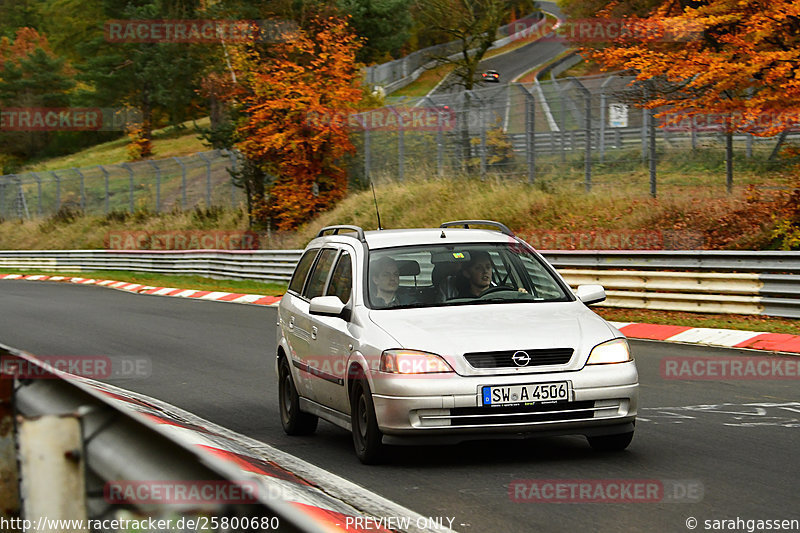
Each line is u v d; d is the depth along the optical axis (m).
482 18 92.75
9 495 5.73
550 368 15.49
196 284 73.00
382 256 18.12
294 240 77.12
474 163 71.06
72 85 197.50
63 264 98.62
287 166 79.38
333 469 15.96
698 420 19.83
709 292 38.38
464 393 15.23
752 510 12.74
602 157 65.44
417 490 14.27
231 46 83.75
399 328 16.14
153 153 175.88
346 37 79.81
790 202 46.16
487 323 16.25
